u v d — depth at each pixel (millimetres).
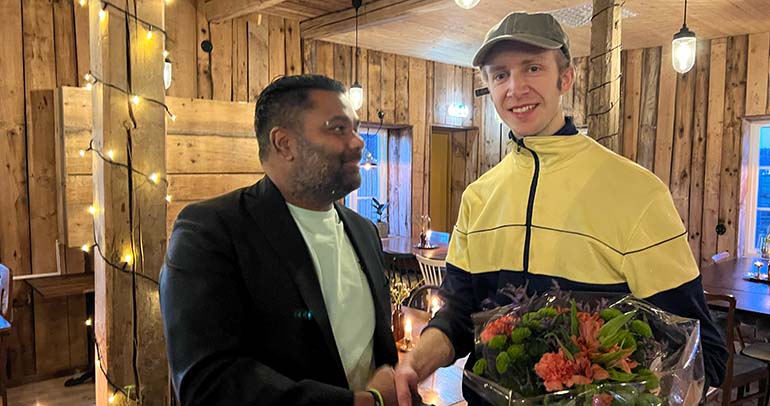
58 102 3557
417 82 6145
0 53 3578
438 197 7285
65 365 3992
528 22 1121
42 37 3703
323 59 5297
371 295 1204
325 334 1014
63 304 3971
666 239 1067
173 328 927
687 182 5262
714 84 5066
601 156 1164
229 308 938
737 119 4961
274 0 3797
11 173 3672
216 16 4285
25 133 3699
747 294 3088
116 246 1786
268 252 1007
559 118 1211
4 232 3678
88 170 3430
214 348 903
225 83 4543
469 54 5891
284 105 1059
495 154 6738
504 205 1243
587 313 912
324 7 4613
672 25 4582
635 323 890
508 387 873
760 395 3100
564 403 806
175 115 3658
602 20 3111
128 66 1788
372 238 1309
